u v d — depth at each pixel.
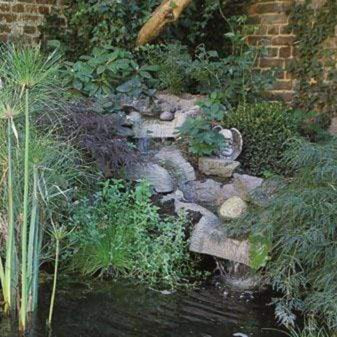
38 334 2.60
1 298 2.74
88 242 3.39
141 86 5.05
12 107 2.46
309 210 2.91
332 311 2.65
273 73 5.65
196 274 3.49
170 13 5.45
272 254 3.09
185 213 3.65
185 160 4.48
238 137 4.61
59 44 5.45
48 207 2.76
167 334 2.74
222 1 6.15
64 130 3.62
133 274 3.41
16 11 6.03
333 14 5.36
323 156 3.10
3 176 2.58
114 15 5.61
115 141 4.05
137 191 3.66
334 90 5.39
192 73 5.29
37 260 2.66
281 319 2.89
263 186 3.48
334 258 2.76
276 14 5.81
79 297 3.09
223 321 2.92
